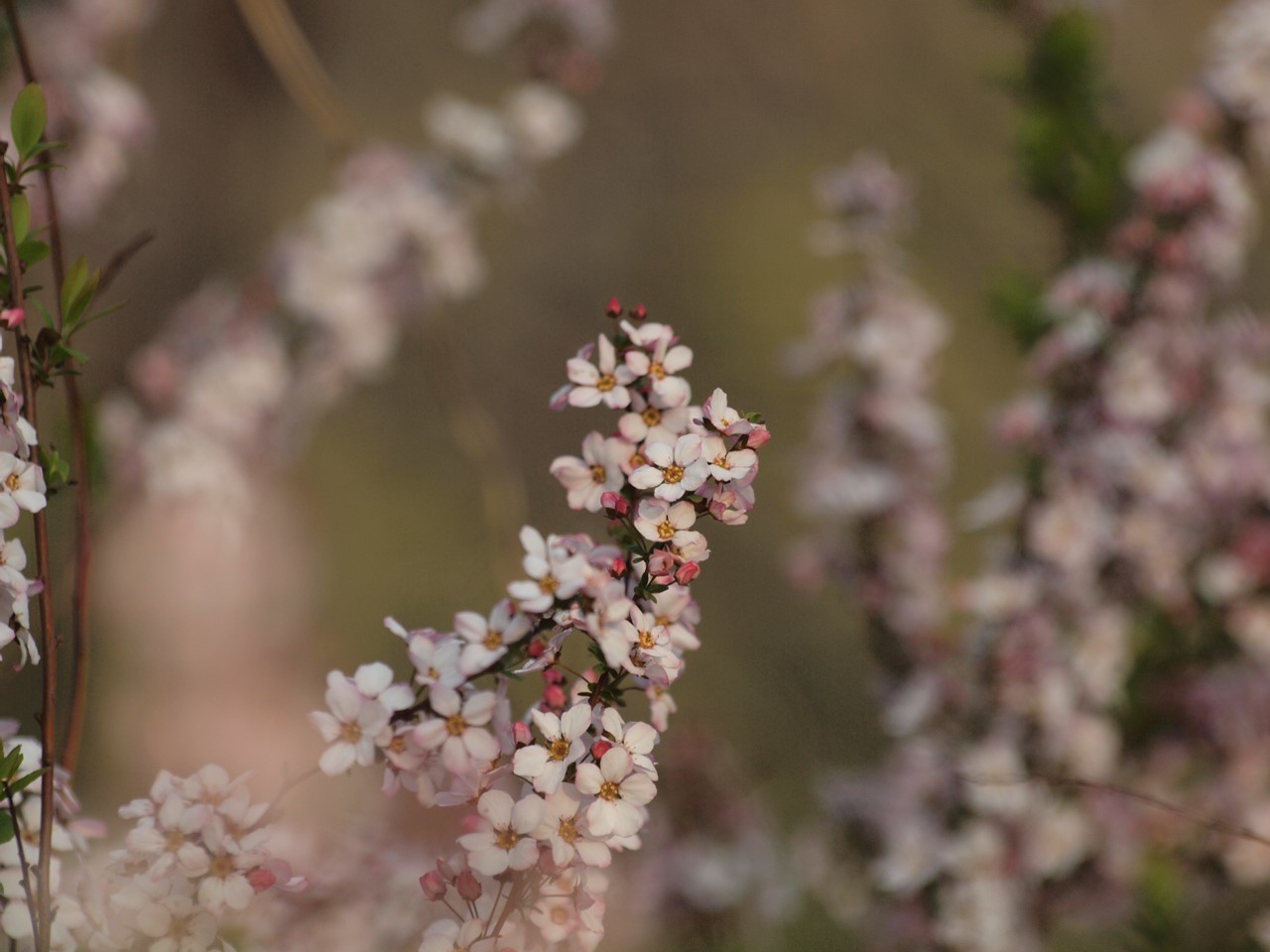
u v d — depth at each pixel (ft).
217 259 4.53
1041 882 2.30
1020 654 2.23
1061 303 2.23
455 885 1.54
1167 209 2.19
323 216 3.12
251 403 3.02
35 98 1.59
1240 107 2.19
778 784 3.92
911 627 2.44
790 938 3.10
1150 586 2.27
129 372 3.07
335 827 1.88
